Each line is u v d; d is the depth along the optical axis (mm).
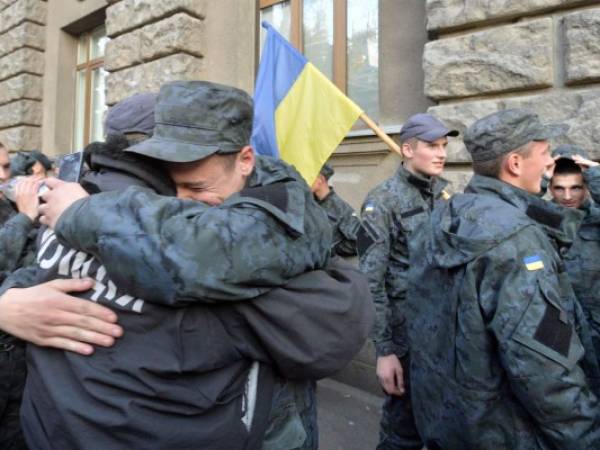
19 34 6562
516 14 2781
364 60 3941
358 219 3477
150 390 871
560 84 2666
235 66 4590
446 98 3053
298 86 2727
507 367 1244
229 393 950
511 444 1316
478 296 1322
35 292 927
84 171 1176
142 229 855
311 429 1152
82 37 6680
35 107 6691
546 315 1226
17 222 1490
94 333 892
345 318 984
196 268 833
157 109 1015
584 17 2549
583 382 1235
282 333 941
